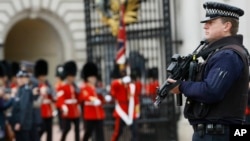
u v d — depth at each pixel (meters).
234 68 13.88
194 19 32.53
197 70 14.55
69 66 40.97
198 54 14.66
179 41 36.97
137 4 39.75
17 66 44.94
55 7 69.88
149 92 42.22
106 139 40.91
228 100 14.08
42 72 41.94
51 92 41.53
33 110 34.94
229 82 13.84
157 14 42.81
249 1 20.66
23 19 69.56
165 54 37.53
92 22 44.88
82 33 70.75
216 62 14.06
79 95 41.03
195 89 14.05
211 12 14.52
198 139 14.44
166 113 38.31
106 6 40.72
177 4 37.44
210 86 13.85
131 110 37.31
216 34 14.45
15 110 33.88
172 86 14.45
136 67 41.84
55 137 51.03
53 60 73.50
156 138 38.41
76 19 70.62
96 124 39.41
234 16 14.44
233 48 14.11
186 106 14.66
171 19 38.56
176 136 37.47
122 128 37.62
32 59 73.94
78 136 41.34
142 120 38.88
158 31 39.50
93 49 42.72
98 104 39.16
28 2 68.69
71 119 40.91
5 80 39.75
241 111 14.16
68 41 70.75
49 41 72.75
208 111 14.18
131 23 39.69
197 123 14.43
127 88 37.25
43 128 40.88
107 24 40.47
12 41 73.75
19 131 34.03
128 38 41.62
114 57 43.38
